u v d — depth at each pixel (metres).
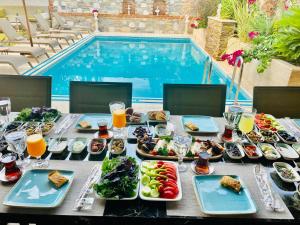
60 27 9.34
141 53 7.62
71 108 2.17
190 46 8.75
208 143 1.45
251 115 1.55
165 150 1.38
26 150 1.38
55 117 1.75
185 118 1.83
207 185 1.16
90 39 8.67
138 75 5.70
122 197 1.05
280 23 3.62
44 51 5.70
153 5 10.64
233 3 6.17
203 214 1.01
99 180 1.15
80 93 2.15
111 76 5.60
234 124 1.70
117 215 0.99
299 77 3.24
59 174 1.18
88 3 10.44
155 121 1.76
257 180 1.20
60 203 1.03
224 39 5.95
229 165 1.33
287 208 1.05
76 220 0.99
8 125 1.59
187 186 1.16
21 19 7.11
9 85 2.17
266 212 1.03
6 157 1.21
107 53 7.54
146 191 1.08
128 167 1.16
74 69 6.04
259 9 5.61
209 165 1.31
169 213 1.01
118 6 10.53
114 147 1.41
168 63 6.64
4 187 1.13
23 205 1.01
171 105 2.19
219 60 6.12
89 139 1.52
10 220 1.01
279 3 5.35
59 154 1.38
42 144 1.26
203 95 2.18
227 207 1.04
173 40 9.47
